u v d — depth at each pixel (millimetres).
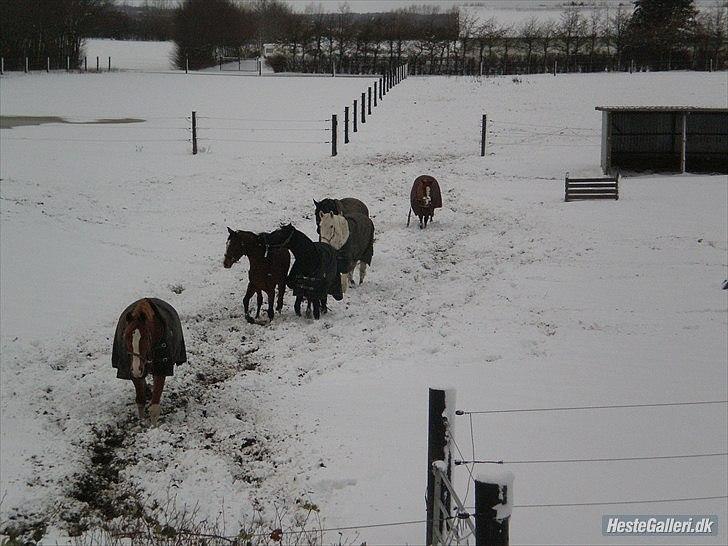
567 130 38125
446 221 22375
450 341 13078
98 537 7617
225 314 14875
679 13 68438
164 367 10203
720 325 13680
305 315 14805
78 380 11578
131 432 10125
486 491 5223
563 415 10086
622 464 8680
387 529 7562
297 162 29141
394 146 33438
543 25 75250
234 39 74625
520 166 30578
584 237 19797
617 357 12266
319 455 9188
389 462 8922
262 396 11055
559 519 7504
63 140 31328
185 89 49250
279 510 8133
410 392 10969
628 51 67312
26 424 10117
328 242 15078
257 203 23516
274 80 55812
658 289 15695
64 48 65188
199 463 9180
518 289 15891
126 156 28938
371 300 15719
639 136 31328
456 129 37906
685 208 23031
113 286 15875
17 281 15742
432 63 66875
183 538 7449
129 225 20766
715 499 7859
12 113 38344
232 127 35875
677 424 9758
